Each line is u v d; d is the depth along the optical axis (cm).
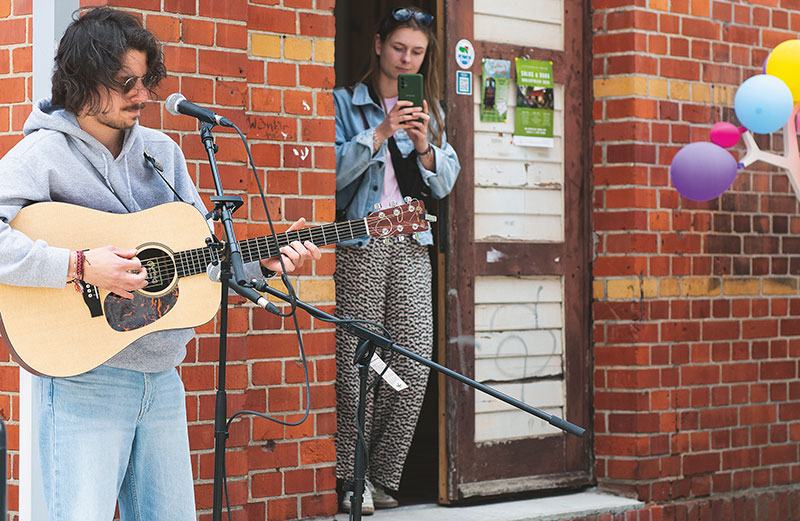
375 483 434
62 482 240
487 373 451
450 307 441
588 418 474
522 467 456
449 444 438
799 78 456
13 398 348
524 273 461
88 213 251
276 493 378
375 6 659
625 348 464
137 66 245
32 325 243
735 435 492
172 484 259
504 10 457
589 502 450
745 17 500
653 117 470
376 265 405
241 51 366
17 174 241
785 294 511
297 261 276
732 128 456
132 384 252
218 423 253
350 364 405
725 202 492
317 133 388
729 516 482
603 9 472
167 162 272
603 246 473
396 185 420
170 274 261
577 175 476
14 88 349
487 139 454
